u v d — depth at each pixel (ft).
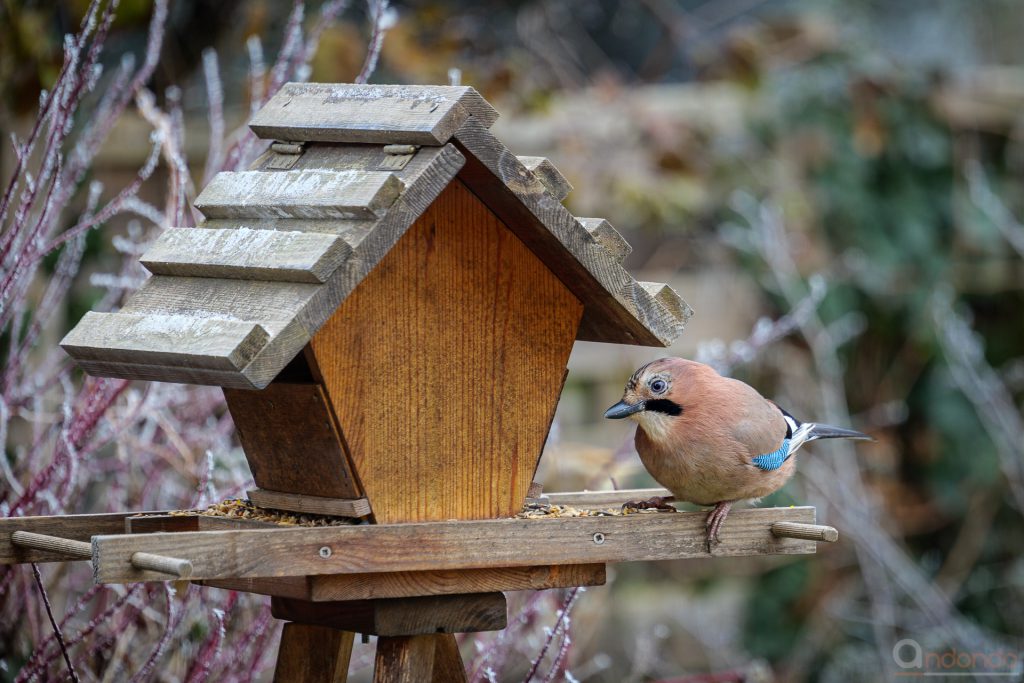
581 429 48.29
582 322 24.57
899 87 57.21
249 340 18.39
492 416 22.44
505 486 22.67
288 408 21.24
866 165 56.65
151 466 29.89
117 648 26.78
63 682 26.35
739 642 52.70
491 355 22.36
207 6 39.81
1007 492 57.00
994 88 58.54
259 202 20.95
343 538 19.94
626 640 48.96
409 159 20.48
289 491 22.17
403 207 19.92
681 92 53.31
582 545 21.97
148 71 28.04
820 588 53.72
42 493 25.39
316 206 20.17
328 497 21.49
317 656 23.76
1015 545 57.72
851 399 57.26
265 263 19.62
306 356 20.66
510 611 32.86
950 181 57.67
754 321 53.88
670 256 53.36
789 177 54.49
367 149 21.26
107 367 20.25
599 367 49.49
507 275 22.45
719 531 23.16
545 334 23.03
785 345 53.78
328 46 40.75
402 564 20.43
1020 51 65.21
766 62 54.13
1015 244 50.78
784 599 53.57
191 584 25.58
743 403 25.12
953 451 57.11
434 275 21.62
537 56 51.19
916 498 57.88
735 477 24.77
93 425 26.00
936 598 48.70
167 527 22.34
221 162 29.84
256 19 39.75
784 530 23.32
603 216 48.93
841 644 53.78
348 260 19.36
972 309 59.57
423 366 21.58
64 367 29.04
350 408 20.84
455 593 21.61
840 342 51.34
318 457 21.29
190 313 19.93
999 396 52.08
